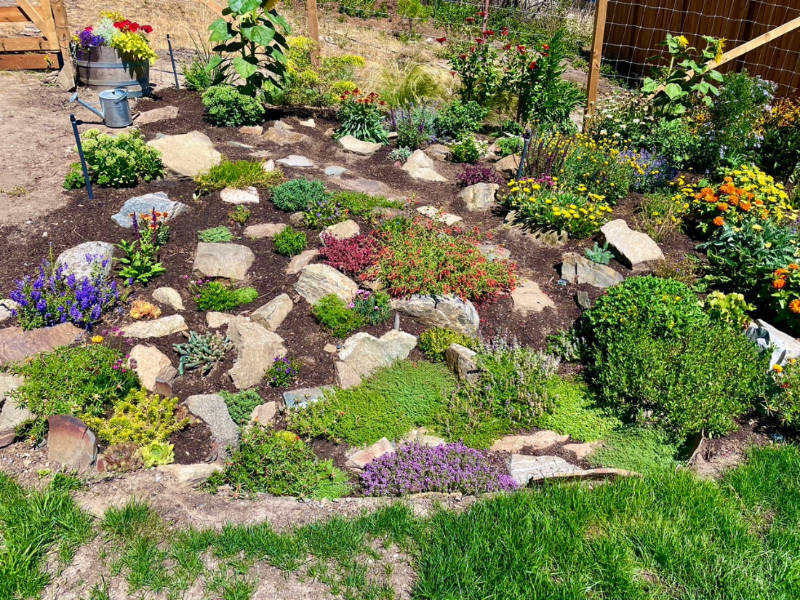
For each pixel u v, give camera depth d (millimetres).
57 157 8602
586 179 8758
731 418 5332
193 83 11172
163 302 6234
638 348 5531
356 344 5805
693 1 13594
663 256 7406
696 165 9555
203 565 3857
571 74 14500
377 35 16219
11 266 6422
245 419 5148
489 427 5340
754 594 3732
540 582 3729
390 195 8586
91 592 3648
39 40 11672
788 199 8211
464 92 11352
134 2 16297
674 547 4020
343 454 5043
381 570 3898
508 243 7770
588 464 4996
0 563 3699
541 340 6371
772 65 12430
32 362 5051
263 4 9828
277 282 6703
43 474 4398
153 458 4605
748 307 6438
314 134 10281
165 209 7438
